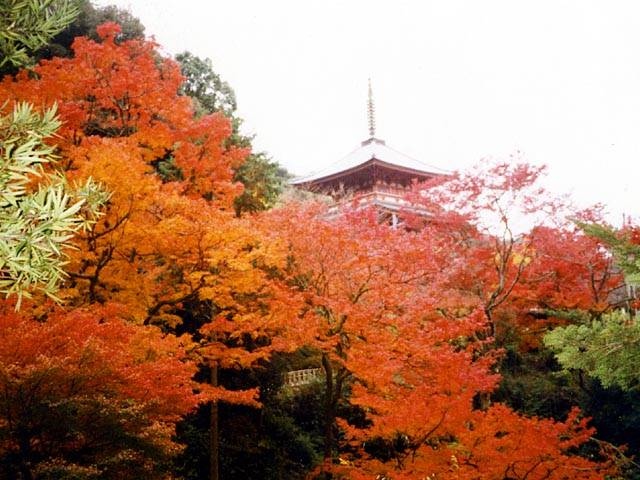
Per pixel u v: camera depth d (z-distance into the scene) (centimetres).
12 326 637
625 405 1641
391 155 3884
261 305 1261
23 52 461
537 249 1778
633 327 612
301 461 1584
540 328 1973
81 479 561
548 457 858
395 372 976
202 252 998
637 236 1397
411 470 874
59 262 342
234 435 1470
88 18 1969
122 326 709
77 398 596
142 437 640
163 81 1221
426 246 1145
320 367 1862
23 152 317
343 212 1270
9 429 581
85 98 1189
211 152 1262
